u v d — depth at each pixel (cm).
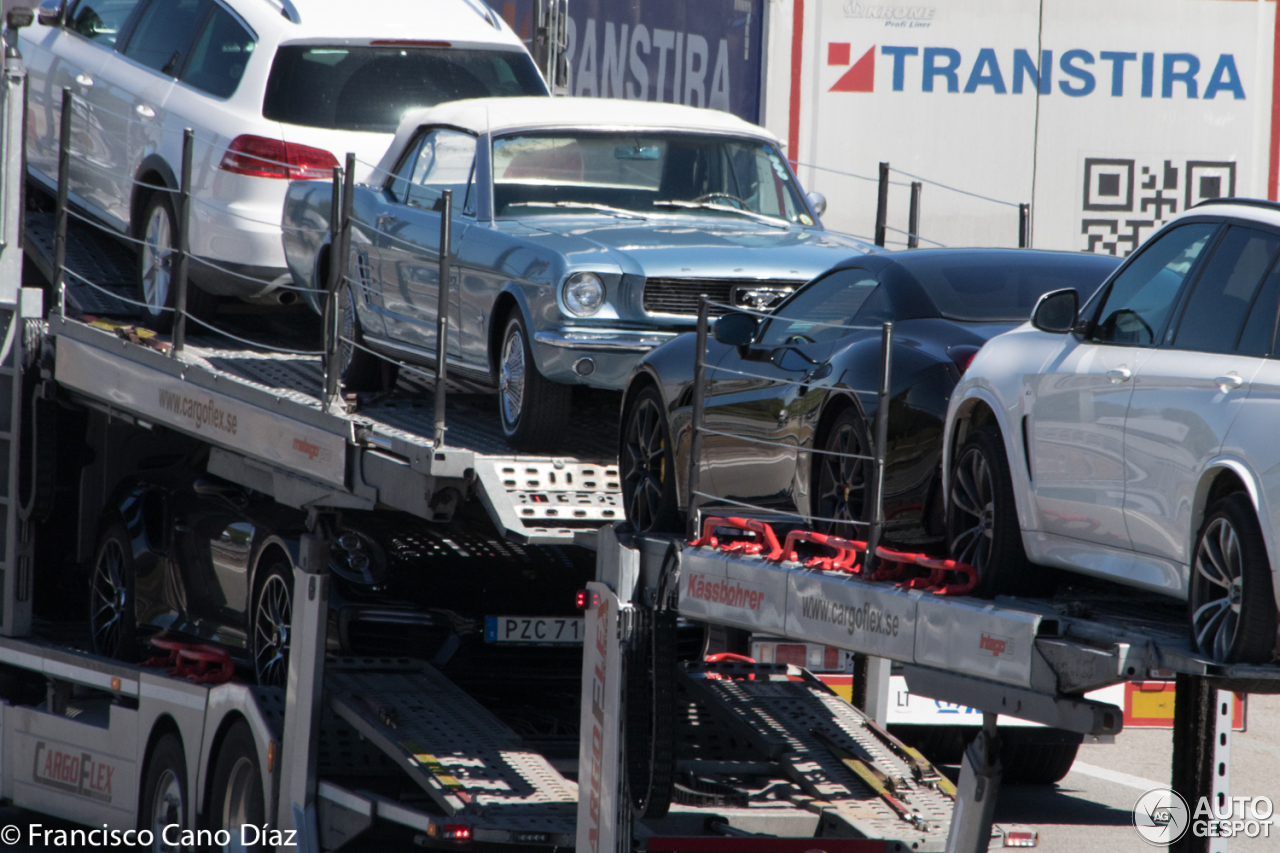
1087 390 2169
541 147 3803
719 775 3278
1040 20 6769
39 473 4228
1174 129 6838
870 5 6731
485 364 3503
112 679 3797
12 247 4281
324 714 3269
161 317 4453
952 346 2592
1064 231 6831
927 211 6806
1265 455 1848
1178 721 2300
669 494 3038
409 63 4494
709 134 3950
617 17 6644
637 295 3291
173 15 4703
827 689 3669
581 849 2786
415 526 3556
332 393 3291
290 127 4319
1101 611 2153
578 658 3609
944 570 2284
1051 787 4450
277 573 3591
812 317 2983
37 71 5116
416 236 3741
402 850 3416
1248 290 1998
